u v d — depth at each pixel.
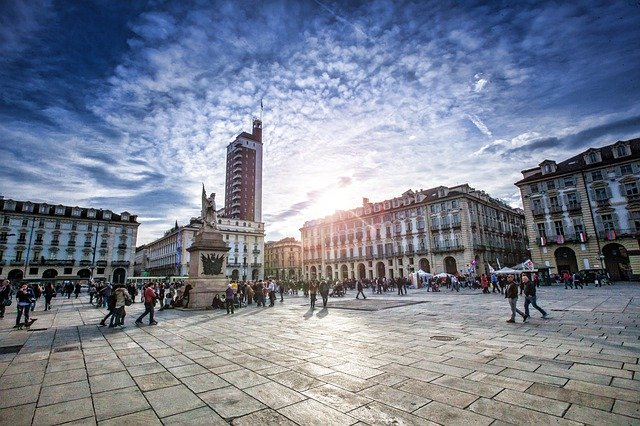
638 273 32.84
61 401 4.44
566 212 38.56
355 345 7.57
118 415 3.96
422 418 3.72
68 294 30.12
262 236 75.88
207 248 17.91
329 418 3.79
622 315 10.88
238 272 71.19
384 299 22.16
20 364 6.39
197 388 4.89
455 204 47.38
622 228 34.53
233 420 3.78
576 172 38.19
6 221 53.97
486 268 47.59
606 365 5.48
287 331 9.68
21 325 11.45
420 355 6.51
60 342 8.59
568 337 7.75
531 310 13.35
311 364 6.05
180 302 18.05
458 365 5.73
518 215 63.34
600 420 3.55
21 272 53.97
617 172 35.50
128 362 6.45
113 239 62.47
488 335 8.34
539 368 5.42
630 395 4.19
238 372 5.66
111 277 61.03
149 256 99.69
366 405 4.12
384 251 56.59
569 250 39.03
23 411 4.11
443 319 11.50
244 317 13.28
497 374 5.18
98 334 9.82
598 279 29.00
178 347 7.77
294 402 4.28
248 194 99.81
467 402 4.12
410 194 54.91
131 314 15.53
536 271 29.50
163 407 4.20
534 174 42.28
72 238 58.88
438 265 48.28
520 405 3.99
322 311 14.97
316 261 69.44
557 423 3.51
